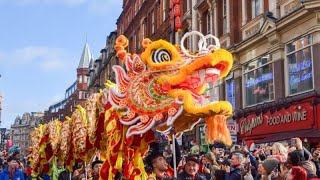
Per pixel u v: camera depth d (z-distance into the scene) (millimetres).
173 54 4762
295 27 14922
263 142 15055
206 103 4496
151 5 32562
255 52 17688
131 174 5086
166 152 6609
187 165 6023
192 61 4652
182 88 4590
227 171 7207
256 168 8867
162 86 4680
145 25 34625
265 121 16375
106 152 5520
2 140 69125
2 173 8570
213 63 4316
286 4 15719
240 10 19500
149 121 4695
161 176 5207
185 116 4539
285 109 15180
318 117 13484
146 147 5227
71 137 7879
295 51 15047
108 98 5176
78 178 7945
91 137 6129
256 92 17672
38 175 11258
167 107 4574
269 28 16172
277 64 15922
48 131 10148
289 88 15438
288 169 5531
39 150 10750
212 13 21844
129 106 4855
